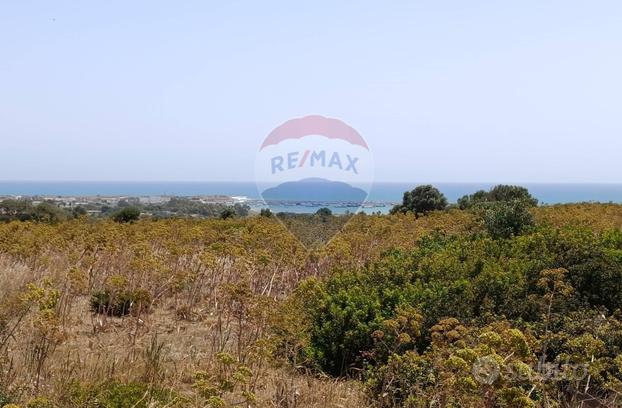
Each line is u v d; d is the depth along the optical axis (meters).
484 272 6.81
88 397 4.73
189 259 10.15
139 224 16.00
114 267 10.00
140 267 8.36
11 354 5.96
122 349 6.56
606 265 6.68
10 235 12.70
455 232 11.70
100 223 16.33
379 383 5.26
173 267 9.92
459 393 4.21
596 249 7.14
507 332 4.15
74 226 15.34
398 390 5.02
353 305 6.37
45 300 6.17
